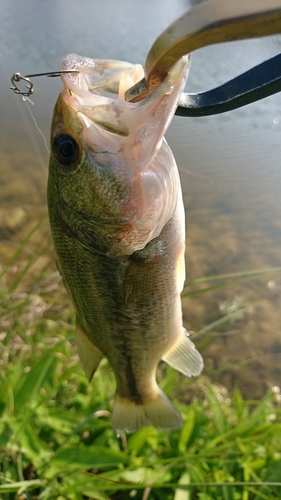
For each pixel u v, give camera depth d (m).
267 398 0.35
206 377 0.44
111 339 0.21
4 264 0.54
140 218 0.17
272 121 0.73
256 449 0.29
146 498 0.26
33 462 0.26
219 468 0.28
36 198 0.69
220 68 0.65
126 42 1.09
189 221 0.60
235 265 0.55
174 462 0.26
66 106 0.16
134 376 0.23
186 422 0.29
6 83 0.92
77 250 0.18
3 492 0.24
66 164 0.16
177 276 0.20
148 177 0.16
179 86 0.13
